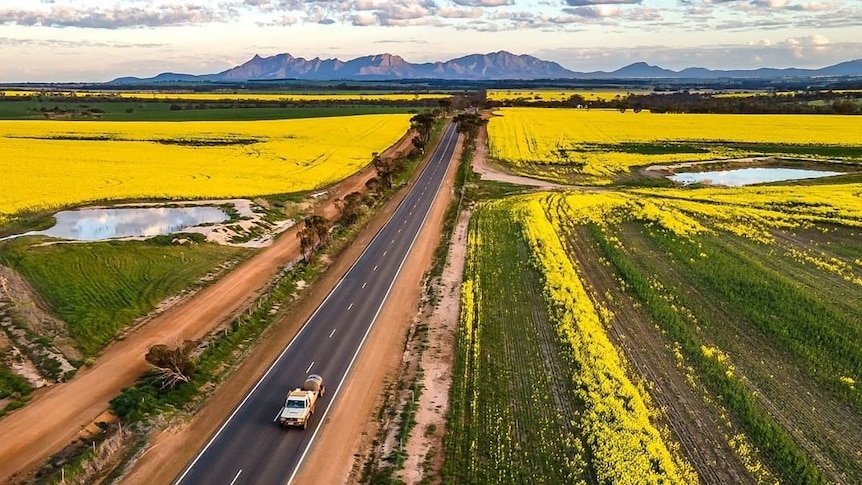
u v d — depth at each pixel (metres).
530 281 52.00
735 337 41.00
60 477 25.77
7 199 71.88
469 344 39.62
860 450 28.64
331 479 26.95
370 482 26.67
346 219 69.88
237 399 33.56
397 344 40.34
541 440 29.12
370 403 33.22
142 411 31.25
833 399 33.19
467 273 53.88
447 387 34.44
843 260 58.06
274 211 73.88
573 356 37.81
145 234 60.56
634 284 50.44
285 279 50.88
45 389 33.06
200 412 32.31
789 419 31.14
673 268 55.41
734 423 30.73
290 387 34.88
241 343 40.16
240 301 46.56
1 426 29.69
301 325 43.50
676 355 38.16
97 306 43.00
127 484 26.33
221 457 28.36
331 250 61.25
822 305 45.75
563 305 46.19
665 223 70.81
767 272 53.56
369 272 55.00
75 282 46.12
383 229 70.06
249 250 59.75
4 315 38.84
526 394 33.44
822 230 68.69
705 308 46.03
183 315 43.47
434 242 64.50
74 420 30.39
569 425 30.47
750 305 46.34
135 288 46.94
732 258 58.12
